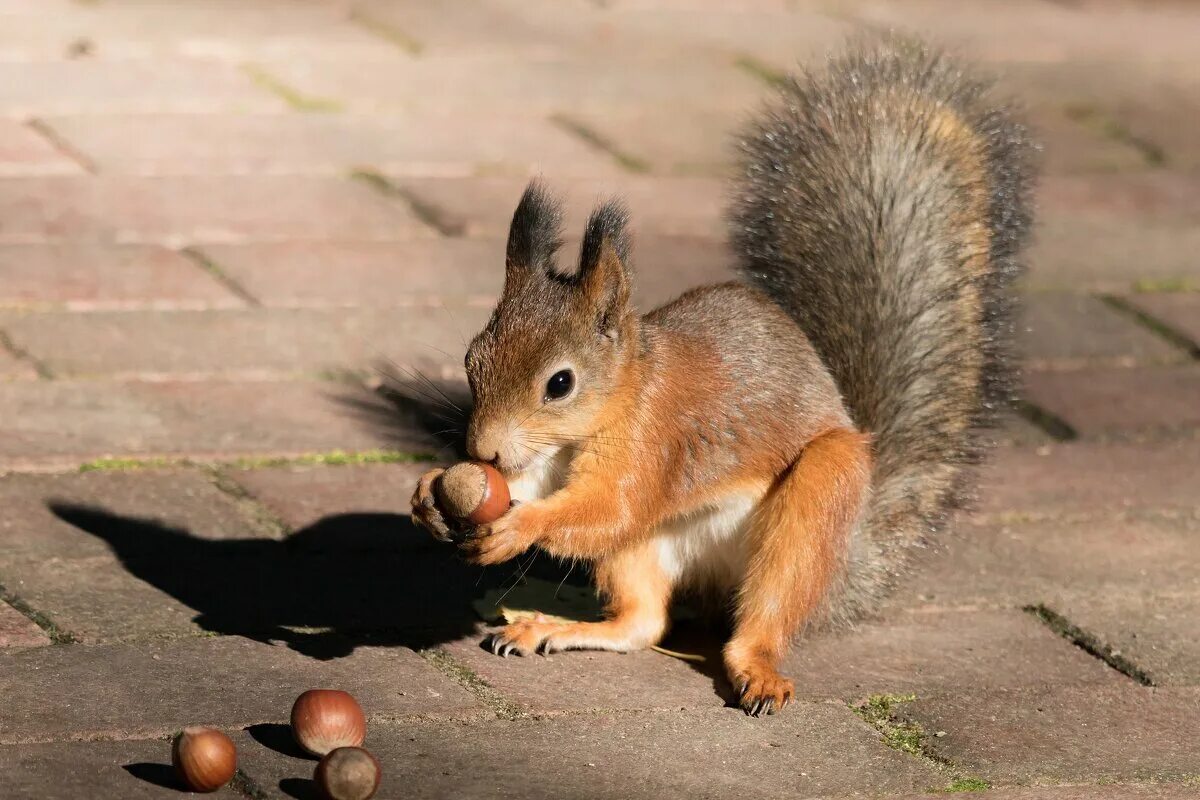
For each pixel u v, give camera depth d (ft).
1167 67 72.95
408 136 55.72
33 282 42.19
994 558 33.96
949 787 25.13
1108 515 36.32
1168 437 40.57
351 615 29.30
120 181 49.29
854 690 28.30
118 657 26.81
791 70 66.49
